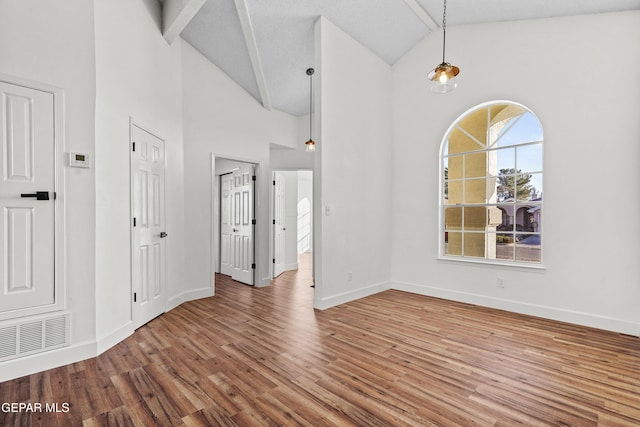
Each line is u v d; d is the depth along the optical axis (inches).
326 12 139.9
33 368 84.4
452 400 73.3
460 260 157.4
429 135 169.5
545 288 133.3
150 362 91.4
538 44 135.6
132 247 114.4
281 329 118.6
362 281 165.8
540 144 138.5
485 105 151.6
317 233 144.7
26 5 83.7
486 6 137.8
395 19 153.5
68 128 90.2
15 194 82.8
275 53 158.6
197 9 120.8
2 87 80.7
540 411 69.2
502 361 93.0
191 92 157.2
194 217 159.8
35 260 85.6
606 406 71.2
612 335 113.7
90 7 93.5
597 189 122.3
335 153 149.6
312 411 69.0
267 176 195.8
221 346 102.8
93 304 94.9
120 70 107.8
